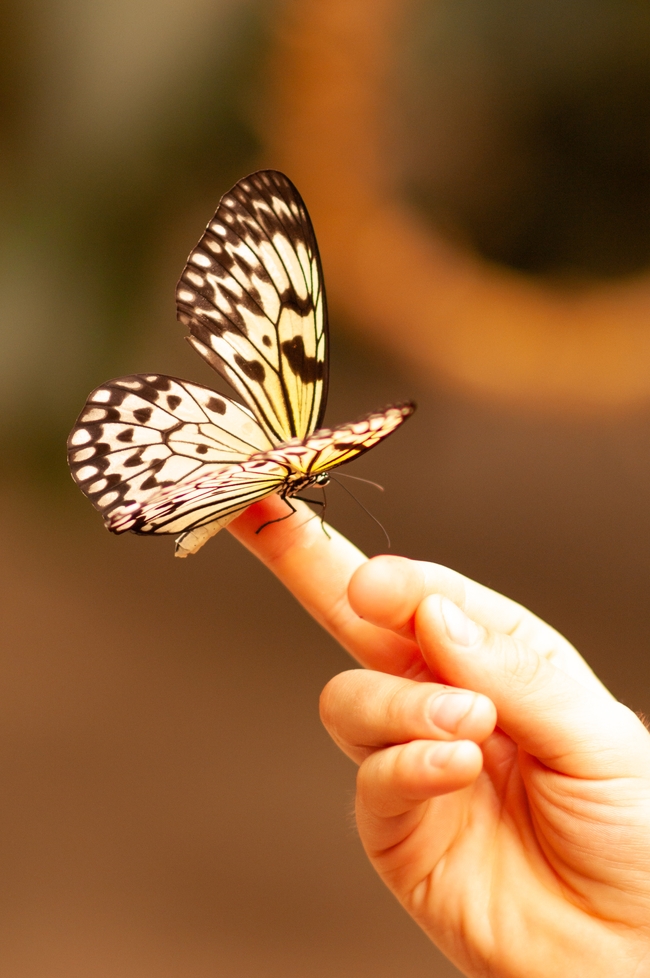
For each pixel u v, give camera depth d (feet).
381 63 9.27
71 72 7.33
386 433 2.77
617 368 8.71
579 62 10.21
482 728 2.70
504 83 10.11
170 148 7.57
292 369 2.85
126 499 2.80
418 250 9.79
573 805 2.77
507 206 10.19
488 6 9.89
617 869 2.76
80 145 7.28
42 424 6.77
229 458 2.83
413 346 8.98
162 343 7.34
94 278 7.07
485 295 9.56
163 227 7.43
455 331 9.12
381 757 2.73
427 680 2.90
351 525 6.59
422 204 9.91
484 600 2.91
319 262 2.84
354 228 9.55
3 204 7.08
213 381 7.34
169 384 2.82
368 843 2.81
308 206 9.27
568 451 7.66
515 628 2.91
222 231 2.84
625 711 2.78
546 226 10.26
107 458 2.80
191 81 7.69
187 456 2.82
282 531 2.93
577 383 8.56
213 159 7.80
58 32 7.31
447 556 6.23
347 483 7.23
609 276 10.09
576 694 2.76
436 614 2.75
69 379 6.86
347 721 2.76
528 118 10.22
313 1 8.46
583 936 2.77
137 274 7.22
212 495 2.79
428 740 2.70
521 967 2.78
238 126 7.98
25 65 7.26
